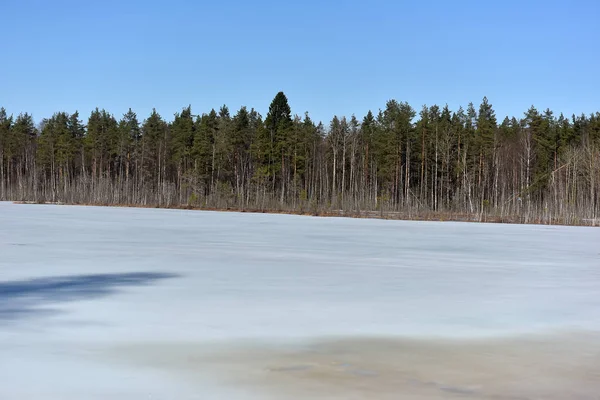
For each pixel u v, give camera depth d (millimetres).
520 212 55375
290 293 13000
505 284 14789
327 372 7707
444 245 24719
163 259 18250
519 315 11227
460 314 11219
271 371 7699
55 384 7059
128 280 14328
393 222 43125
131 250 20516
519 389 7211
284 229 32406
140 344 8820
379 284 14430
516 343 9266
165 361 8031
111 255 19000
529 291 13820
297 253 20594
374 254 20750
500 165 73500
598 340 9500
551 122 87375
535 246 25094
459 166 72688
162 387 7035
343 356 8406
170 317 10523
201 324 10047
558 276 16266
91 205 68438
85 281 14094
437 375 7680
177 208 64062
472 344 9172
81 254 19125
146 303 11680
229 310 11172
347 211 56219
